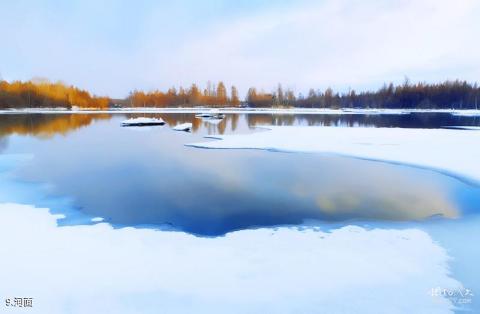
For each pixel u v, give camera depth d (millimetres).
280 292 4453
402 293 4438
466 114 55031
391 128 26625
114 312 4090
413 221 7262
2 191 9531
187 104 98188
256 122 37406
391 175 11359
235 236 6340
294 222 7297
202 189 9758
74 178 11039
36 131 26844
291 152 15836
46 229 6641
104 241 6043
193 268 5059
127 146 18312
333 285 4605
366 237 6285
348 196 9117
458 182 10430
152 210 8031
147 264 5172
